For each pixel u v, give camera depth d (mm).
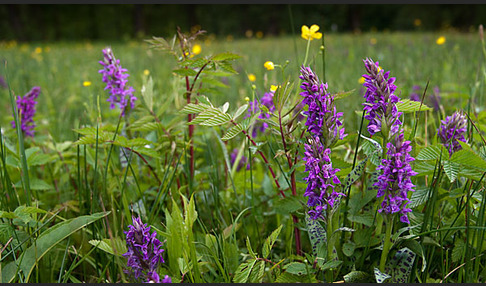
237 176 2445
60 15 37281
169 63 6793
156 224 2049
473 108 2916
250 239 2160
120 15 38156
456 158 1557
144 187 2365
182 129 2391
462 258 1654
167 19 38344
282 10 35406
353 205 1786
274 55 9250
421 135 2510
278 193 2195
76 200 2340
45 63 9086
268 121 1729
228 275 1652
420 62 6184
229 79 5516
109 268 1844
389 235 1488
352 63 6734
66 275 1635
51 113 4387
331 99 1475
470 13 29812
